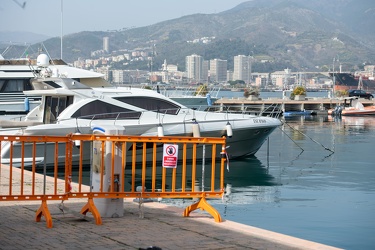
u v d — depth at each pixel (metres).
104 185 10.62
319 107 79.75
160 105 24.08
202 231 9.64
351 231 14.23
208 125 24.73
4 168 18.53
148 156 23.59
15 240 8.88
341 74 156.38
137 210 11.39
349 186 21.42
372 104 84.44
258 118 26.17
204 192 10.92
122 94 23.59
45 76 25.69
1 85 27.45
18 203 11.97
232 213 16.34
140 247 8.52
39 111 24.52
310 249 8.54
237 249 8.52
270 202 18.11
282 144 36.44
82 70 29.27
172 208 11.68
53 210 11.24
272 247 8.62
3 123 22.94
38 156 21.92
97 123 22.72
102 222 10.23
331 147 34.72
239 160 26.95
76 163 23.00
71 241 8.86
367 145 35.91
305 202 18.14
